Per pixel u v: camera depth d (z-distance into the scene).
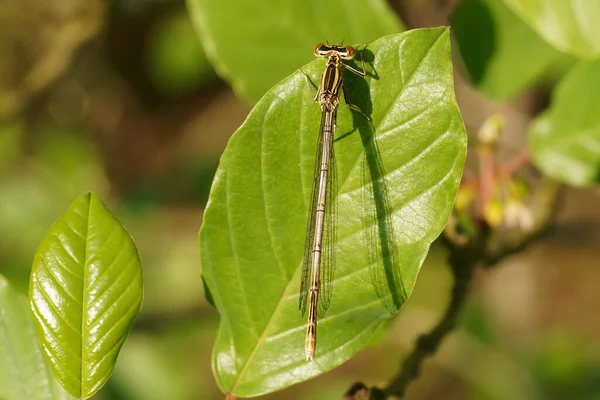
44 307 0.36
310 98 0.37
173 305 0.72
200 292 0.73
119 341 0.36
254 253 0.37
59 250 0.36
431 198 0.37
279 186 0.37
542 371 0.61
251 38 0.40
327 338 0.37
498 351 0.61
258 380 0.37
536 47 0.41
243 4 0.40
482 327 0.61
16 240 0.70
